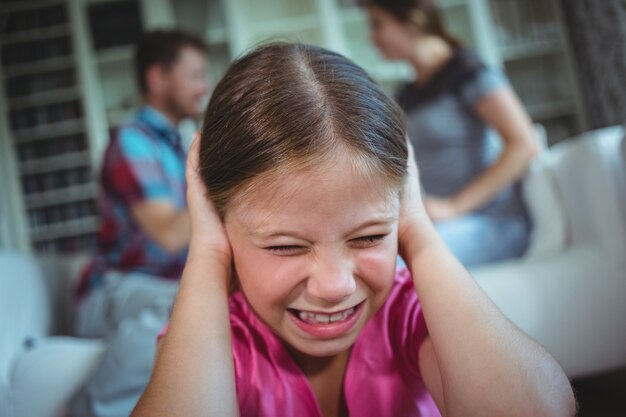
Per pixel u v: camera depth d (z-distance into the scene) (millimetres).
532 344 509
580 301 1189
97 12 3744
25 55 3727
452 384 491
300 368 603
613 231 1204
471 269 1321
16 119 3707
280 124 444
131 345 1055
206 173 505
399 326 607
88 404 1035
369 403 582
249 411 574
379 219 451
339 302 460
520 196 1443
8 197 3580
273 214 442
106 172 1404
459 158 1463
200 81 1574
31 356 1211
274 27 3699
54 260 1864
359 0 3426
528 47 3516
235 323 608
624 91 1595
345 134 441
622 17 1461
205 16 3717
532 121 3545
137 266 1393
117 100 3803
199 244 565
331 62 500
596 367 1185
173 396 477
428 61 1492
